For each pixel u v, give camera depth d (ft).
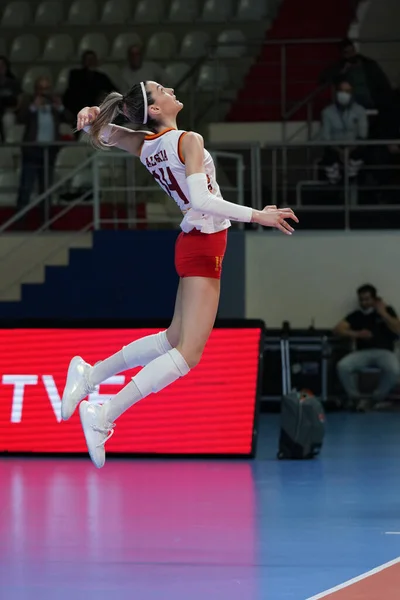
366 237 78.95
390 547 33.91
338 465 52.06
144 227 79.36
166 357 30.66
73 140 82.74
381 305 76.18
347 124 81.00
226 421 54.60
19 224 79.10
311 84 95.25
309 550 33.55
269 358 76.02
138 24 101.65
